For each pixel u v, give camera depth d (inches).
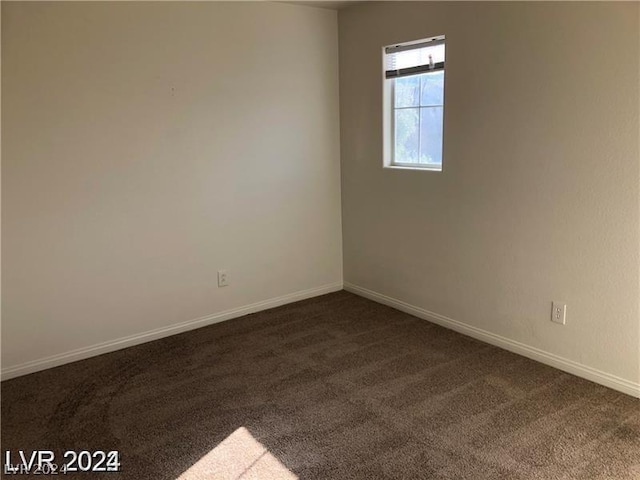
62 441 94.4
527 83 111.1
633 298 100.6
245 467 86.4
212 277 146.3
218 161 141.7
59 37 114.1
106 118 122.6
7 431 97.6
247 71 142.7
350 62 156.2
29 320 119.7
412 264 148.3
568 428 93.7
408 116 145.8
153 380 116.2
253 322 148.8
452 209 133.4
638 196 96.9
